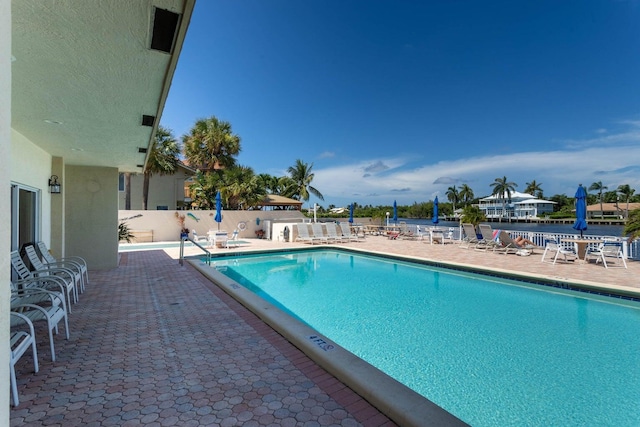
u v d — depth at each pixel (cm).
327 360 316
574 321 553
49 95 389
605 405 319
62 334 408
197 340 391
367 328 530
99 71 330
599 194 6700
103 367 321
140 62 312
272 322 435
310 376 304
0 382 100
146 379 298
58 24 250
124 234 1472
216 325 444
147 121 489
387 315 594
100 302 556
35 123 498
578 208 1018
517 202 7044
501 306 644
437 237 1577
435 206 1756
